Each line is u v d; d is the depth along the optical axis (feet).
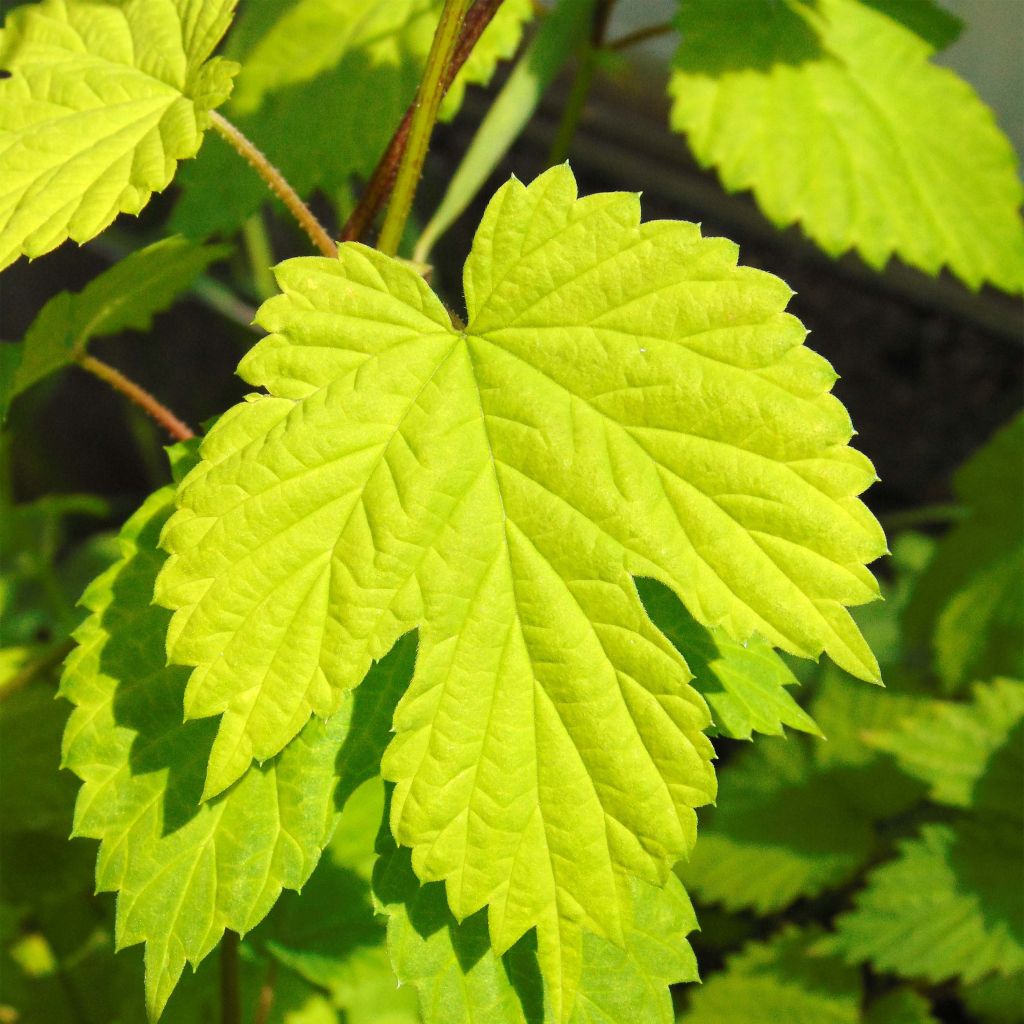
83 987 1.58
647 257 1.02
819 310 2.89
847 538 0.99
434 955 1.07
